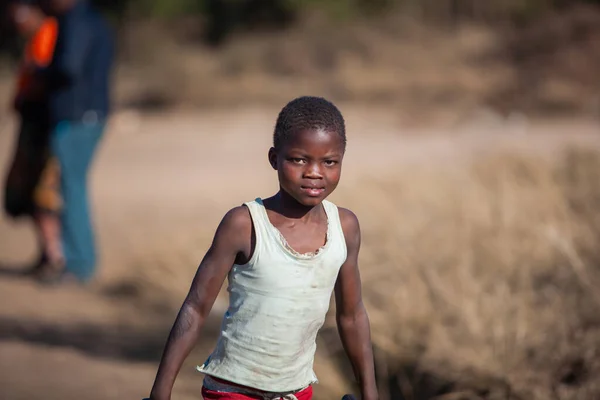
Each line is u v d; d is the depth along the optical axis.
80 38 23.33
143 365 17.50
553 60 66.81
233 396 9.59
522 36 72.62
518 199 21.58
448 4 89.19
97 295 22.77
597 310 14.99
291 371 9.64
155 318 20.86
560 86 62.31
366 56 73.94
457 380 14.48
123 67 86.00
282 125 9.11
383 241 20.02
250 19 91.94
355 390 15.53
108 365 17.31
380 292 17.69
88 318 20.77
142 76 77.31
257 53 75.62
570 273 16.42
